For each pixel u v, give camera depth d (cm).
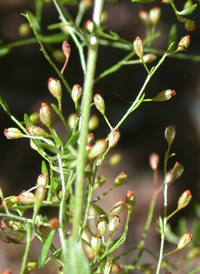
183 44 11
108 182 23
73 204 11
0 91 24
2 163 23
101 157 10
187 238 10
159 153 24
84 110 9
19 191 22
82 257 9
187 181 23
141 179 23
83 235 11
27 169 23
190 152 24
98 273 10
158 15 13
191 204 22
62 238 10
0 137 23
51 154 17
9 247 20
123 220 22
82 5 13
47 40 13
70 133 10
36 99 24
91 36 10
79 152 9
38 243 20
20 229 11
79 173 9
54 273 17
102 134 24
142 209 22
